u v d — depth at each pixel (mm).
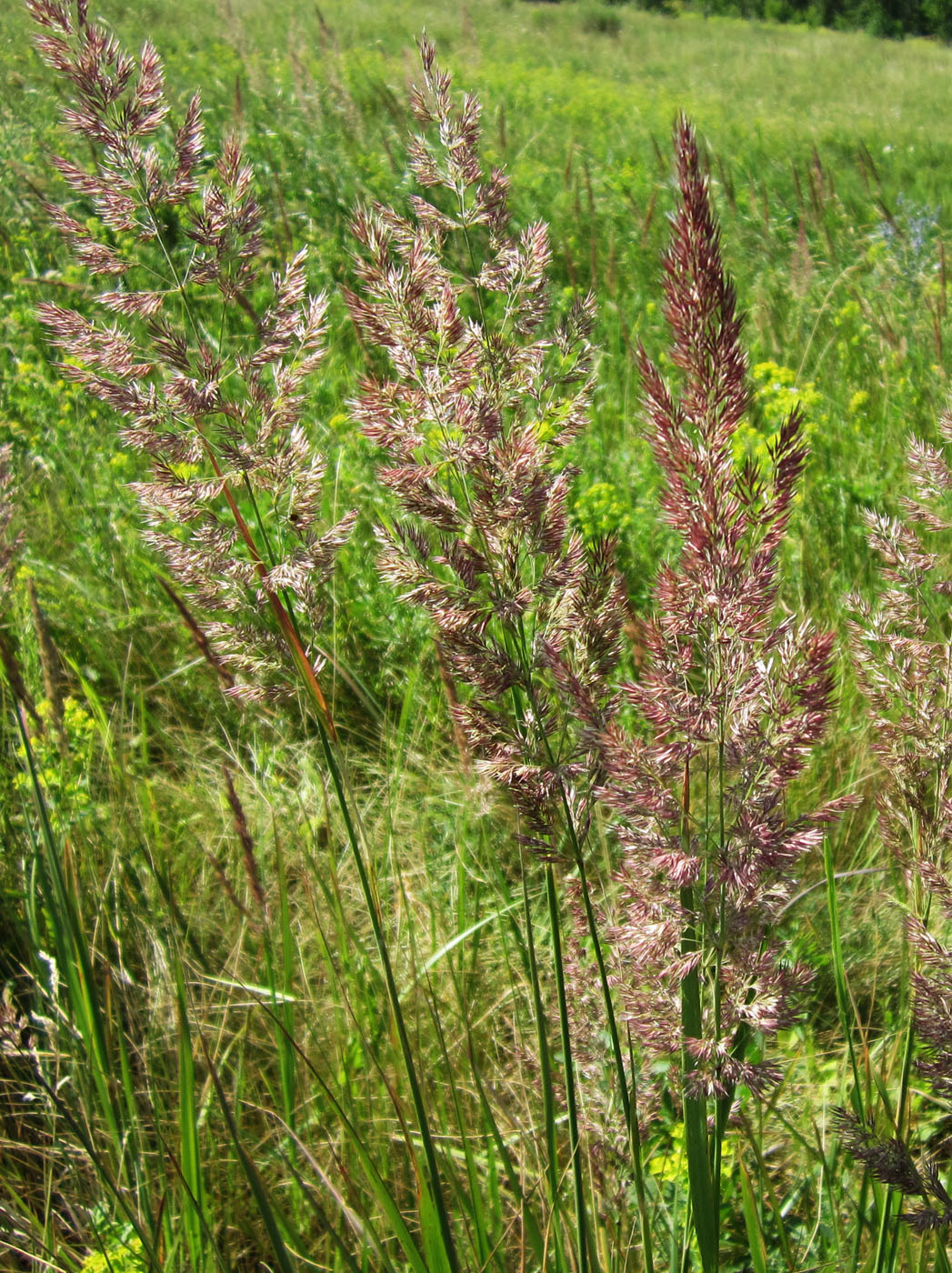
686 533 1207
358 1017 2174
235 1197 2057
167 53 11133
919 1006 1626
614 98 14531
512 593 1397
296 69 9281
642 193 8641
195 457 1632
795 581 3863
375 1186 1621
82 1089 2082
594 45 21766
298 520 1663
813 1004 2619
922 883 1648
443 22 19453
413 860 2871
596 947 1472
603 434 4871
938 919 2053
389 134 8852
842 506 4191
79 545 4023
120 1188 1978
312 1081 2207
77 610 3789
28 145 7594
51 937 2486
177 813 3025
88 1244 1991
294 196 7281
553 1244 1763
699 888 1362
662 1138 2189
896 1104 2199
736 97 17109
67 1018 2195
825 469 4547
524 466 1354
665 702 1264
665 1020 1407
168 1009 2281
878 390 5574
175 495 1634
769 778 1280
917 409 5176
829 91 18422
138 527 4027
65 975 2170
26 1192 2148
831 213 8984
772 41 26281
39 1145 2238
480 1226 1753
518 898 2686
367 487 4078
